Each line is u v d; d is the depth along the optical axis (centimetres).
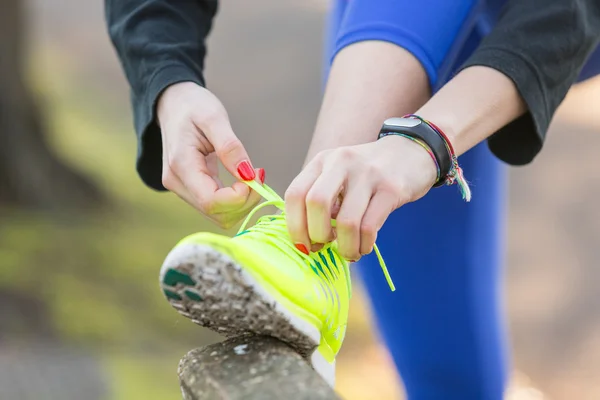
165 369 482
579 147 820
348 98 175
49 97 803
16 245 597
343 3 243
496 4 212
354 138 171
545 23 171
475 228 254
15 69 701
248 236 156
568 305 589
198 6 210
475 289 257
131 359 489
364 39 181
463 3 189
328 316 151
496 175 262
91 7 1434
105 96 1068
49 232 630
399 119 159
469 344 262
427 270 255
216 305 137
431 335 263
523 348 545
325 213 141
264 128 920
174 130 174
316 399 125
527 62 168
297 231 147
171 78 184
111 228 674
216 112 172
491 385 270
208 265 131
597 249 658
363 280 269
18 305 520
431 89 184
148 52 194
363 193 144
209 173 172
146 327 543
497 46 170
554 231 684
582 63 181
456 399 271
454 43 188
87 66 1179
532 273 629
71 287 557
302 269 149
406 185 148
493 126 167
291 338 145
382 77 177
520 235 680
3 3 689
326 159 148
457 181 161
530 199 734
